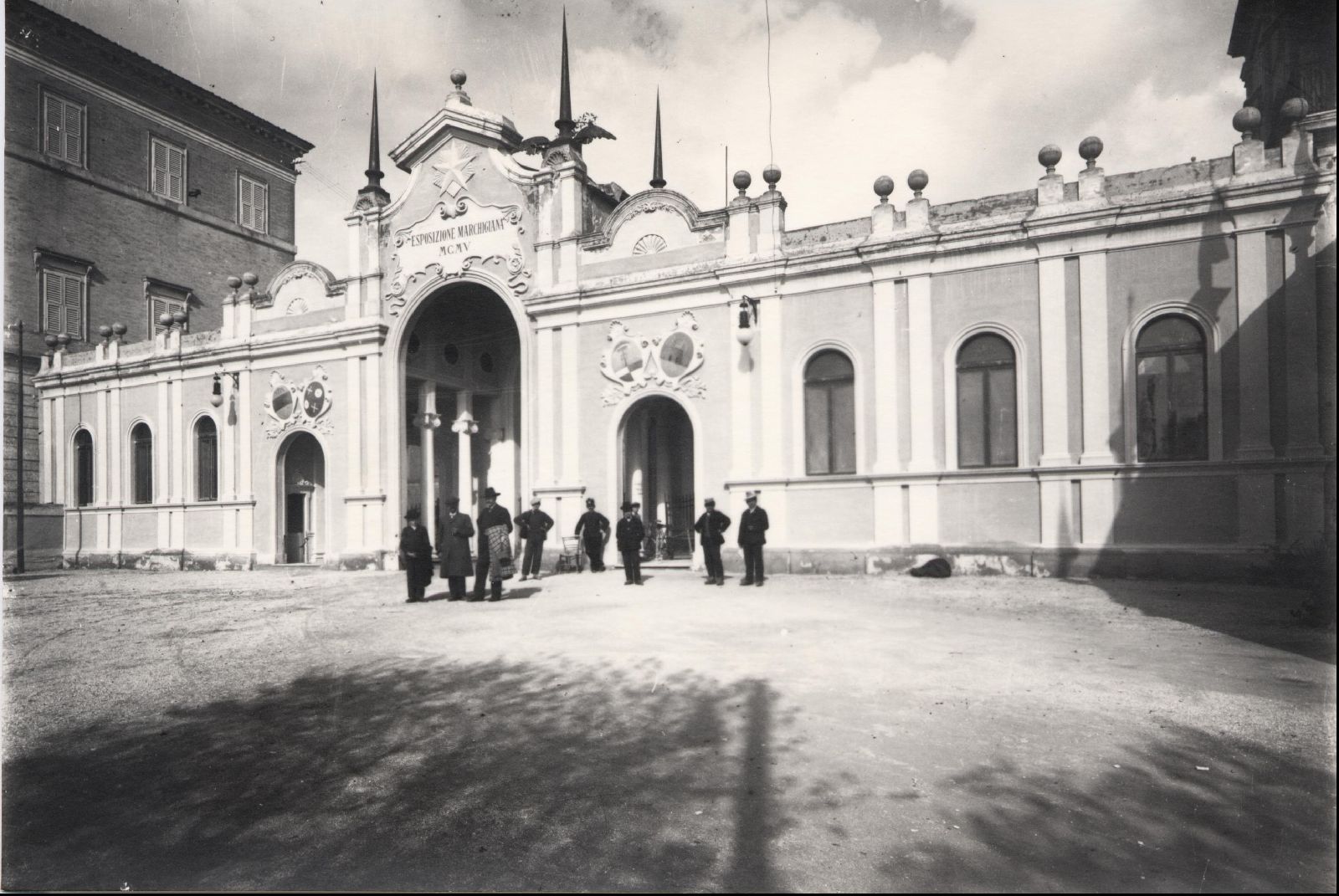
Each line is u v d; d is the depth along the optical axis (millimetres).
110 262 24328
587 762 4359
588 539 15117
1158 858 3123
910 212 13555
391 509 18500
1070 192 12344
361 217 19156
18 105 22375
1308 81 10914
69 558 23312
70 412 23609
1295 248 10852
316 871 3193
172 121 25719
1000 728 4746
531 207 17234
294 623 9852
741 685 5914
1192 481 11375
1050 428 12344
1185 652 6703
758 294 14656
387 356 18797
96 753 4750
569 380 16422
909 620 8656
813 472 14297
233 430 20688
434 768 4344
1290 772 3980
